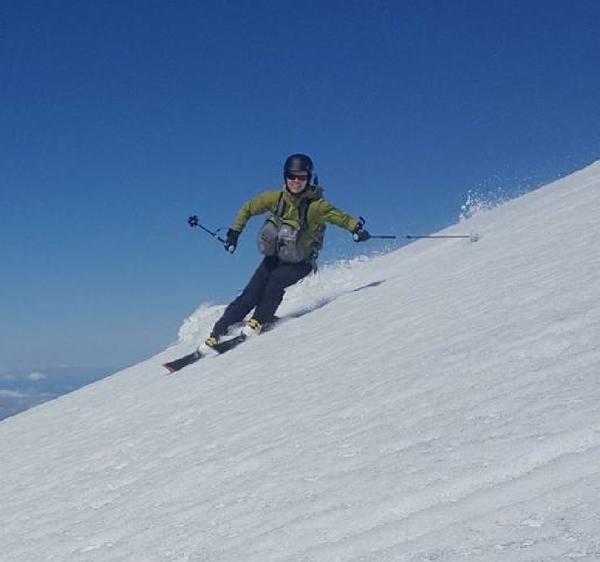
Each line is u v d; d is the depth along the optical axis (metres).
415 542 2.58
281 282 9.19
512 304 5.89
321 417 4.75
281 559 2.85
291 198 9.10
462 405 3.93
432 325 6.29
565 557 2.18
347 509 3.08
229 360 8.41
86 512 4.52
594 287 5.39
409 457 3.41
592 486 2.54
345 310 8.89
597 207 8.82
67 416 8.91
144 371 10.82
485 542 2.42
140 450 5.69
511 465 2.95
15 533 4.54
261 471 4.08
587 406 3.27
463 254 9.64
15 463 6.91
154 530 3.73
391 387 4.82
